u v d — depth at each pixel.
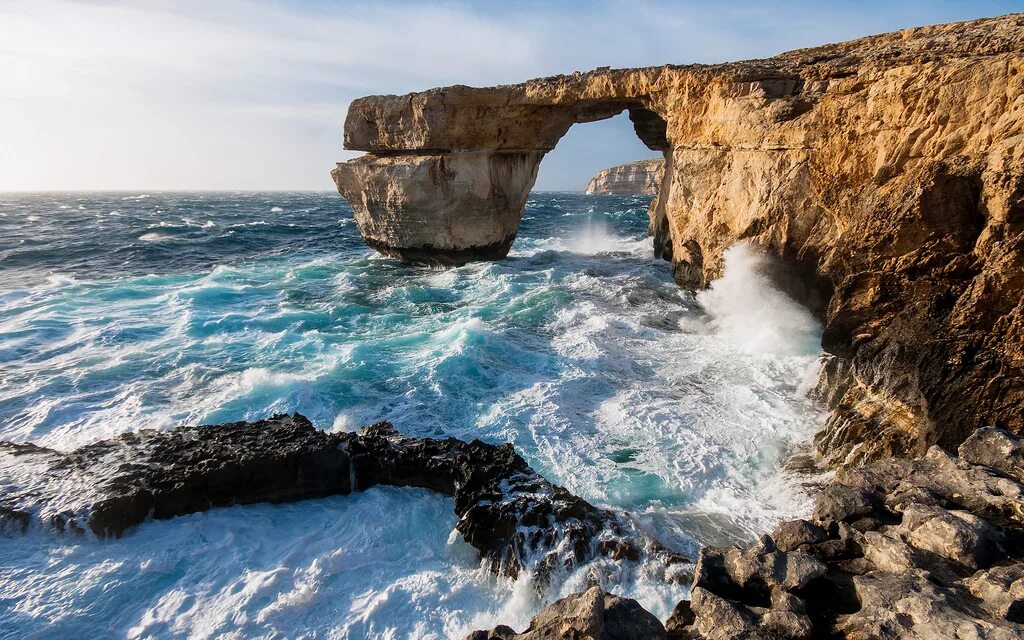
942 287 9.19
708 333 16.98
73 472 8.66
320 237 43.03
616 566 7.20
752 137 16.16
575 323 17.95
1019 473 6.92
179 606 6.73
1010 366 8.17
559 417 11.60
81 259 30.16
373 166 28.02
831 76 15.30
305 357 14.85
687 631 5.39
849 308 10.58
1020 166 8.00
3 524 7.70
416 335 16.50
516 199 29.56
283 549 7.77
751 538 8.06
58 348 15.45
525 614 6.83
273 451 8.92
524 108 26.28
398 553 7.80
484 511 7.91
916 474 7.17
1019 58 8.76
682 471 9.77
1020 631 4.36
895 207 9.76
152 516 8.16
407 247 28.92
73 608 6.63
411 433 10.95
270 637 6.36
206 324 17.48
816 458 10.04
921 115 10.41
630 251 33.75
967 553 5.47
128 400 12.27
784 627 4.93
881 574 5.46
